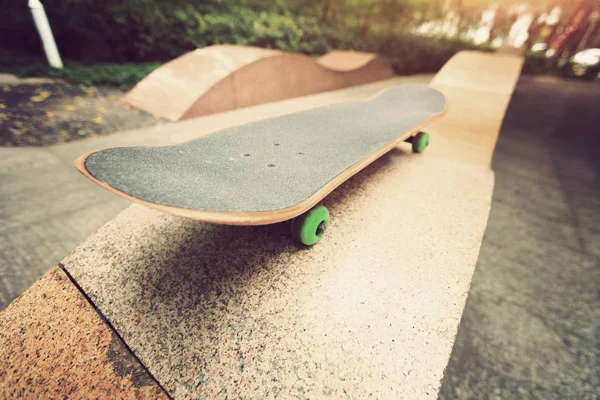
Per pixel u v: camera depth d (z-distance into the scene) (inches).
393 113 106.6
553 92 399.9
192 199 41.0
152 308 49.4
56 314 49.3
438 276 58.3
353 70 303.6
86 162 41.9
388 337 46.3
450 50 534.9
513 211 126.9
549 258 100.0
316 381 40.4
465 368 67.6
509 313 80.4
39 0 207.9
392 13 513.0
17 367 42.9
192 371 41.4
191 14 271.1
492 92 176.4
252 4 369.1
